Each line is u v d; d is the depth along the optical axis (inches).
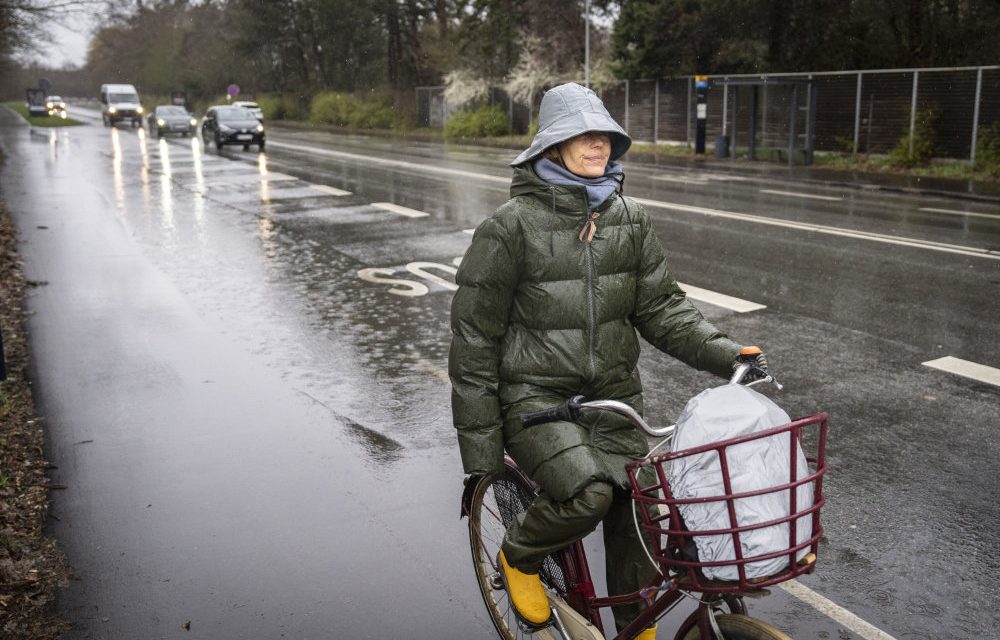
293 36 2571.4
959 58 1110.4
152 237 529.7
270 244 504.7
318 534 170.2
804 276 388.2
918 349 282.7
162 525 173.9
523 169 109.3
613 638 124.9
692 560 87.1
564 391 110.3
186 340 309.3
